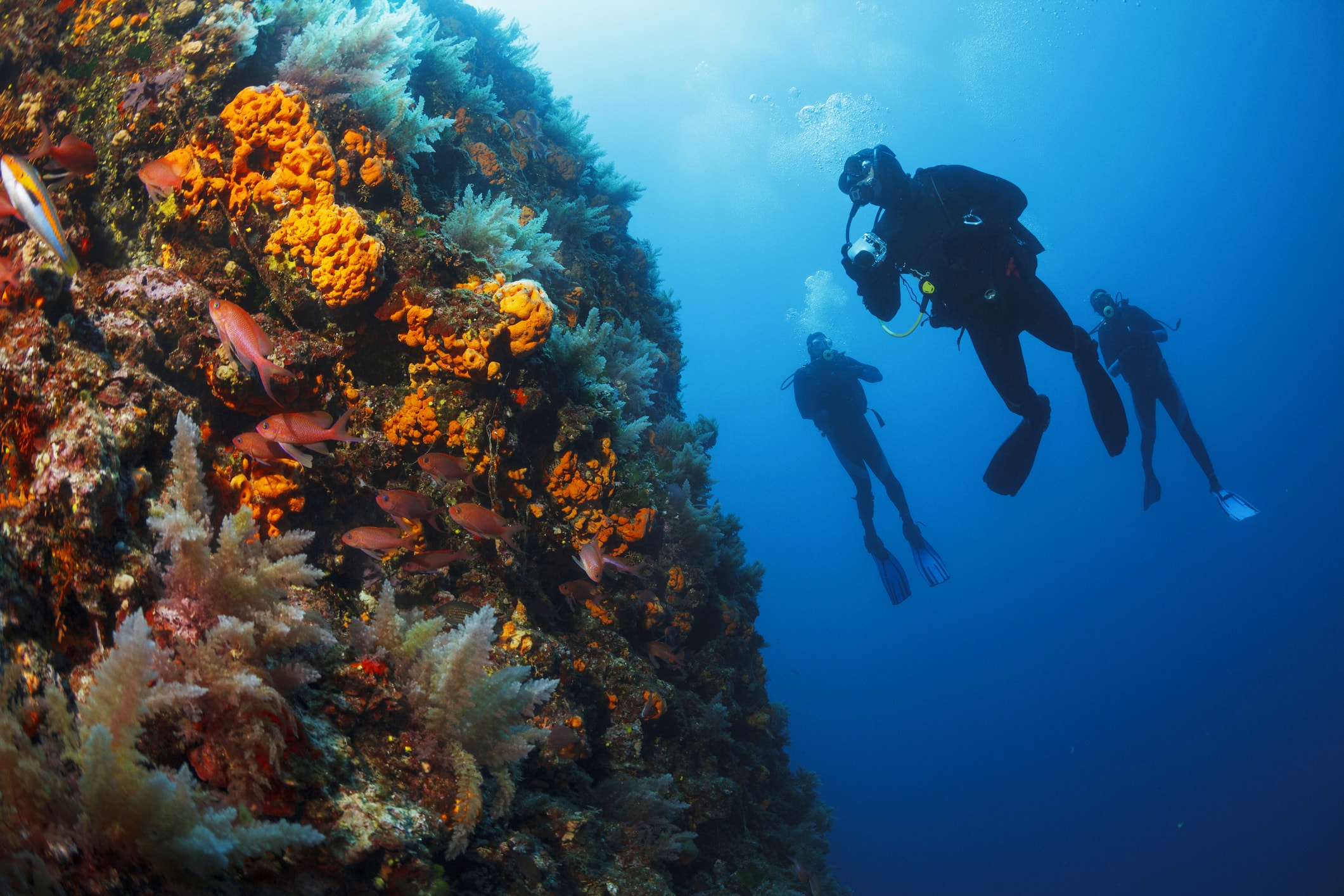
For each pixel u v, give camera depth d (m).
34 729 1.67
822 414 11.82
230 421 2.94
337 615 2.82
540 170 7.09
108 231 2.99
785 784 7.21
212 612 2.06
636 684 4.04
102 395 2.29
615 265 7.70
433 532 3.34
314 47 3.35
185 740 1.81
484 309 3.24
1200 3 57.66
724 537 6.80
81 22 3.13
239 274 3.05
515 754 2.50
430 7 7.09
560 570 4.13
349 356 3.26
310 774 2.01
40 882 1.34
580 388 4.07
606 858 3.13
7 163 1.79
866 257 5.18
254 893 1.74
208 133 2.94
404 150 3.74
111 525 2.05
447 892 2.14
